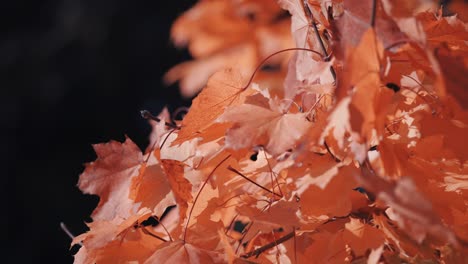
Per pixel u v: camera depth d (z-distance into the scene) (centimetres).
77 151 635
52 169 621
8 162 609
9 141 616
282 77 257
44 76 636
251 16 266
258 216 100
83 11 650
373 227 99
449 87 93
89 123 639
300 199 97
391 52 96
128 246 106
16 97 626
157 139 108
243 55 267
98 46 643
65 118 633
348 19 97
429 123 100
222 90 104
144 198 103
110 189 104
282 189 106
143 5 649
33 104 627
